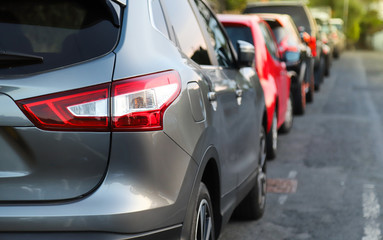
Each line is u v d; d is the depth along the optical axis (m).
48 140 2.90
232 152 4.45
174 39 3.67
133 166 2.97
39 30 3.12
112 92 2.95
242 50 5.25
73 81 2.93
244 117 4.90
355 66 31.50
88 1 3.20
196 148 3.39
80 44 3.06
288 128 11.25
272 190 7.17
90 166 2.94
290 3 18.02
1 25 3.16
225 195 4.27
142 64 3.08
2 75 2.90
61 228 2.89
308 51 15.27
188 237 3.31
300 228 5.72
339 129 11.79
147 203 2.99
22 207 2.90
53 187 2.94
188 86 3.41
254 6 18.02
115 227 2.92
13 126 2.89
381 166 8.52
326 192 7.08
